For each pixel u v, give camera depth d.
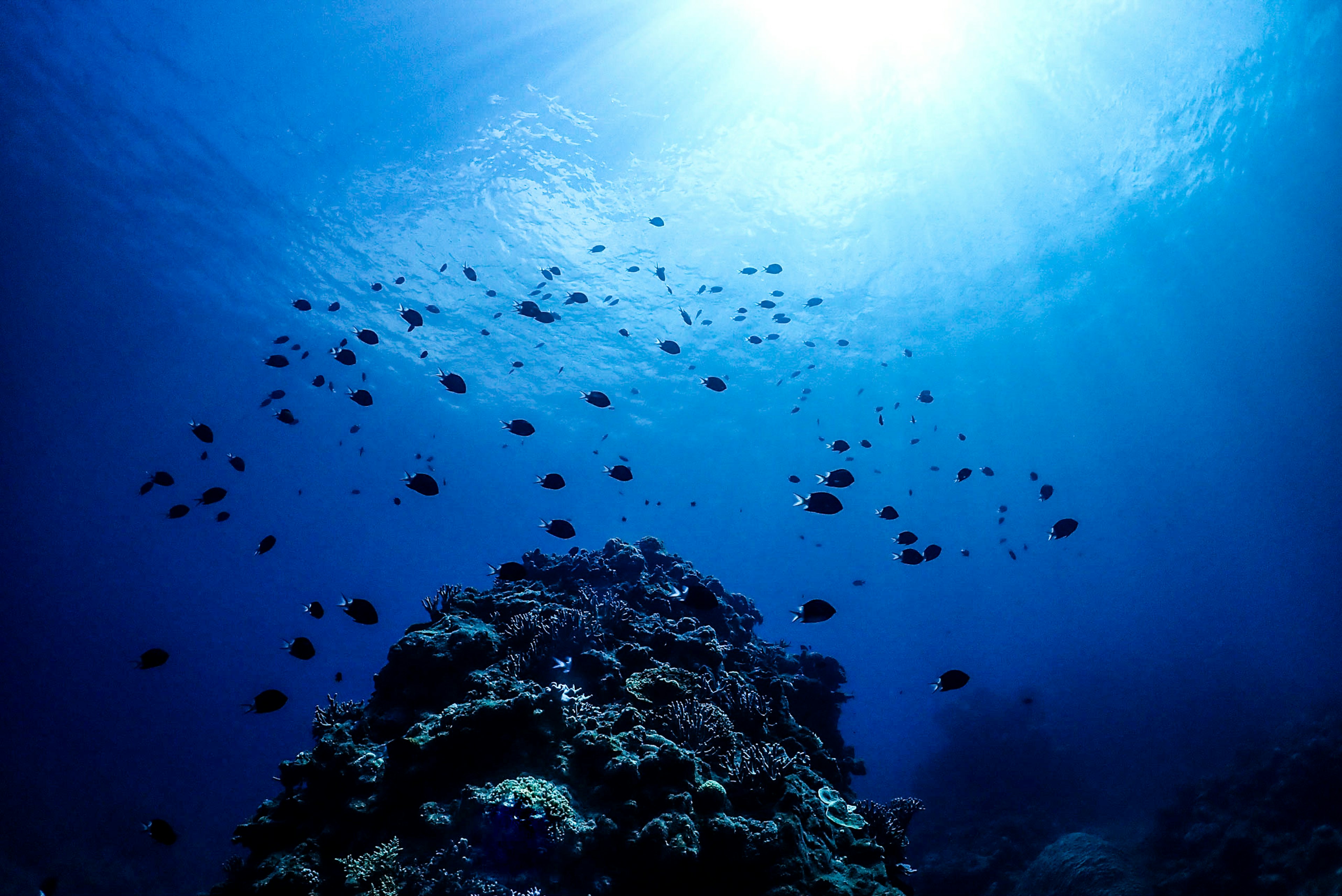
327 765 5.10
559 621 6.74
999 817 19.11
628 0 23.94
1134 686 31.03
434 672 5.98
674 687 6.09
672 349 9.41
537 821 4.14
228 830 28.70
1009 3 23.03
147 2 21.73
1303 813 12.79
